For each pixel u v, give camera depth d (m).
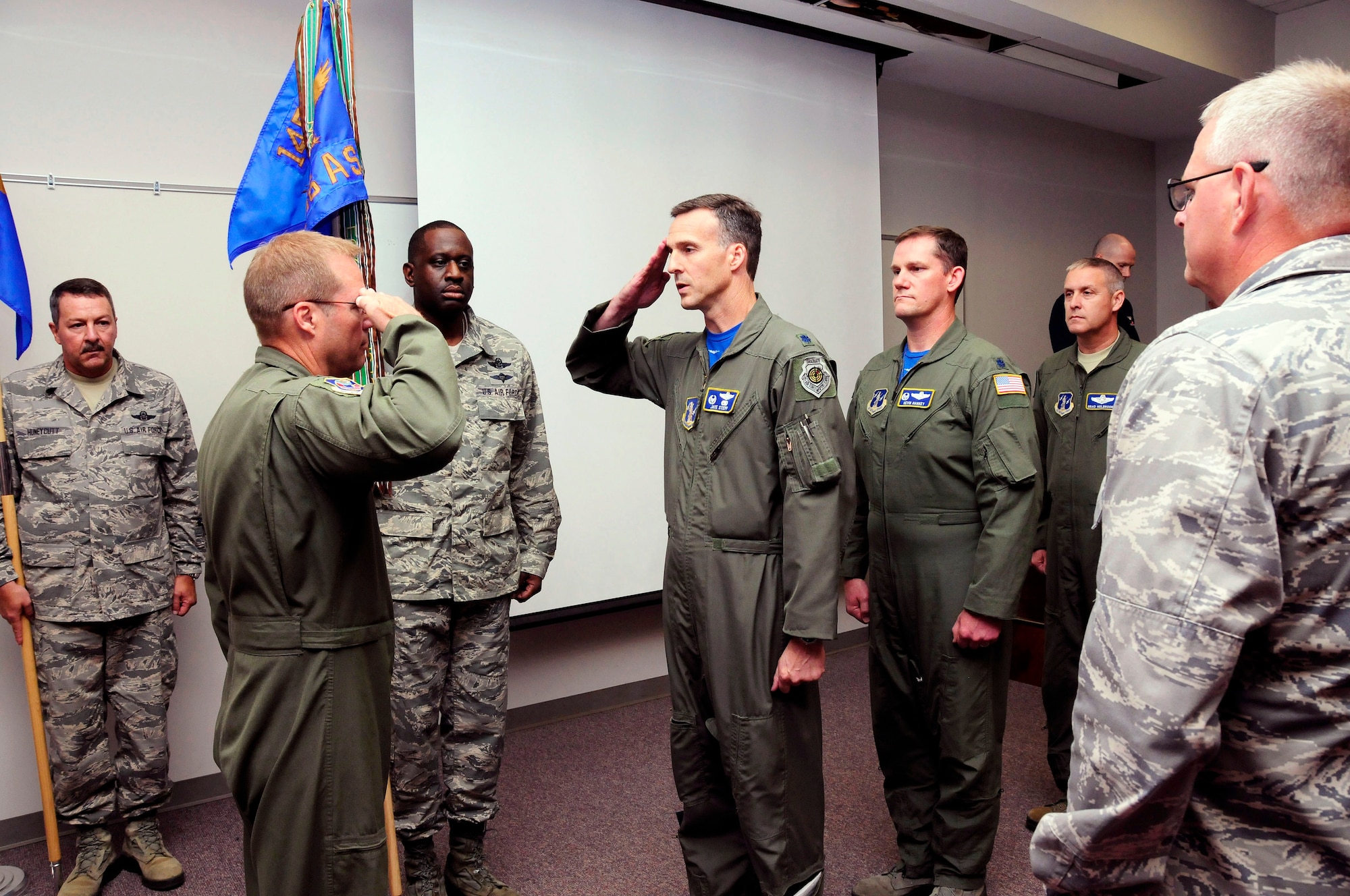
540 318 3.29
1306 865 0.79
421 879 2.24
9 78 2.60
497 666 2.33
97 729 2.48
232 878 2.45
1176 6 4.56
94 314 2.46
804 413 1.73
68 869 2.53
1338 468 0.75
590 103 3.39
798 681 1.75
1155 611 0.77
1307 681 0.78
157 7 2.80
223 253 2.94
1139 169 6.19
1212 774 0.84
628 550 3.57
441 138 3.06
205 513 1.40
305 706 1.33
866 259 4.27
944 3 3.76
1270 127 0.85
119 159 2.76
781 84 3.94
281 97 2.05
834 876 2.38
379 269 3.18
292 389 1.33
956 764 2.10
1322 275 0.81
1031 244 5.49
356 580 1.40
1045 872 0.89
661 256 1.96
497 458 2.33
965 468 2.12
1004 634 2.09
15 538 2.38
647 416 3.61
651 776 3.05
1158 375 0.83
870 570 2.32
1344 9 4.95
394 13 3.20
